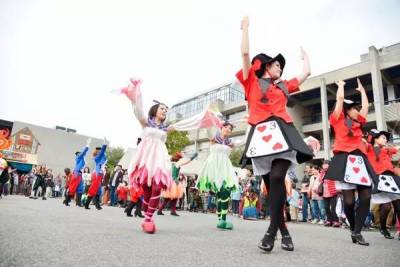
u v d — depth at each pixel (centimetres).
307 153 295
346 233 606
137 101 432
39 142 3994
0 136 1056
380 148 578
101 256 212
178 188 1157
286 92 342
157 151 442
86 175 1239
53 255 203
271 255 265
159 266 196
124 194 1330
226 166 549
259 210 1180
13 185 1905
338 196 896
